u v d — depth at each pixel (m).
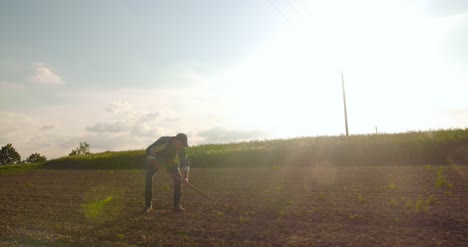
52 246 5.51
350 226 6.03
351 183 11.23
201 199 9.26
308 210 7.36
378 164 18.41
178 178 7.79
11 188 12.66
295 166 19.33
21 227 6.68
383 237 5.34
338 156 21.02
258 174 15.35
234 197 9.38
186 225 6.54
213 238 5.68
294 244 5.21
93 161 27.05
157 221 6.91
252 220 6.76
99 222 6.96
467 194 8.38
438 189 9.29
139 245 5.47
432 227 5.74
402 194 8.78
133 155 26.45
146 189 7.89
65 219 7.30
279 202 8.41
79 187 12.72
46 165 27.97
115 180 15.03
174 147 7.77
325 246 5.08
